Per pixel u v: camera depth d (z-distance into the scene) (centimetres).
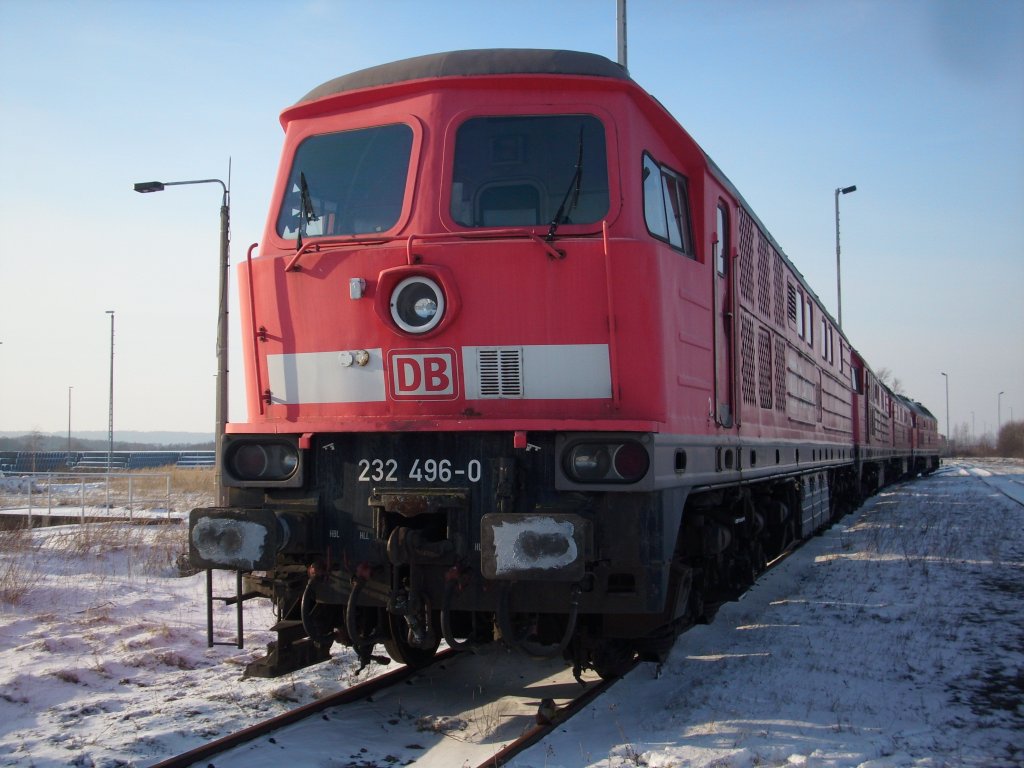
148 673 696
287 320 568
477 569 513
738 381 734
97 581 1106
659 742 510
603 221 537
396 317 538
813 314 1296
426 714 586
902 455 3553
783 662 702
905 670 675
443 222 553
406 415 540
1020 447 11831
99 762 484
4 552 1305
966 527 1733
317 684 648
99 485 3059
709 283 663
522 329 527
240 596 557
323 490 543
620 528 497
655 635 590
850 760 478
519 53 571
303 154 609
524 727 559
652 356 525
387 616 599
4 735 538
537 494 506
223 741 502
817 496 1313
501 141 562
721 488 702
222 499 566
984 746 506
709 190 681
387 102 590
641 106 580
